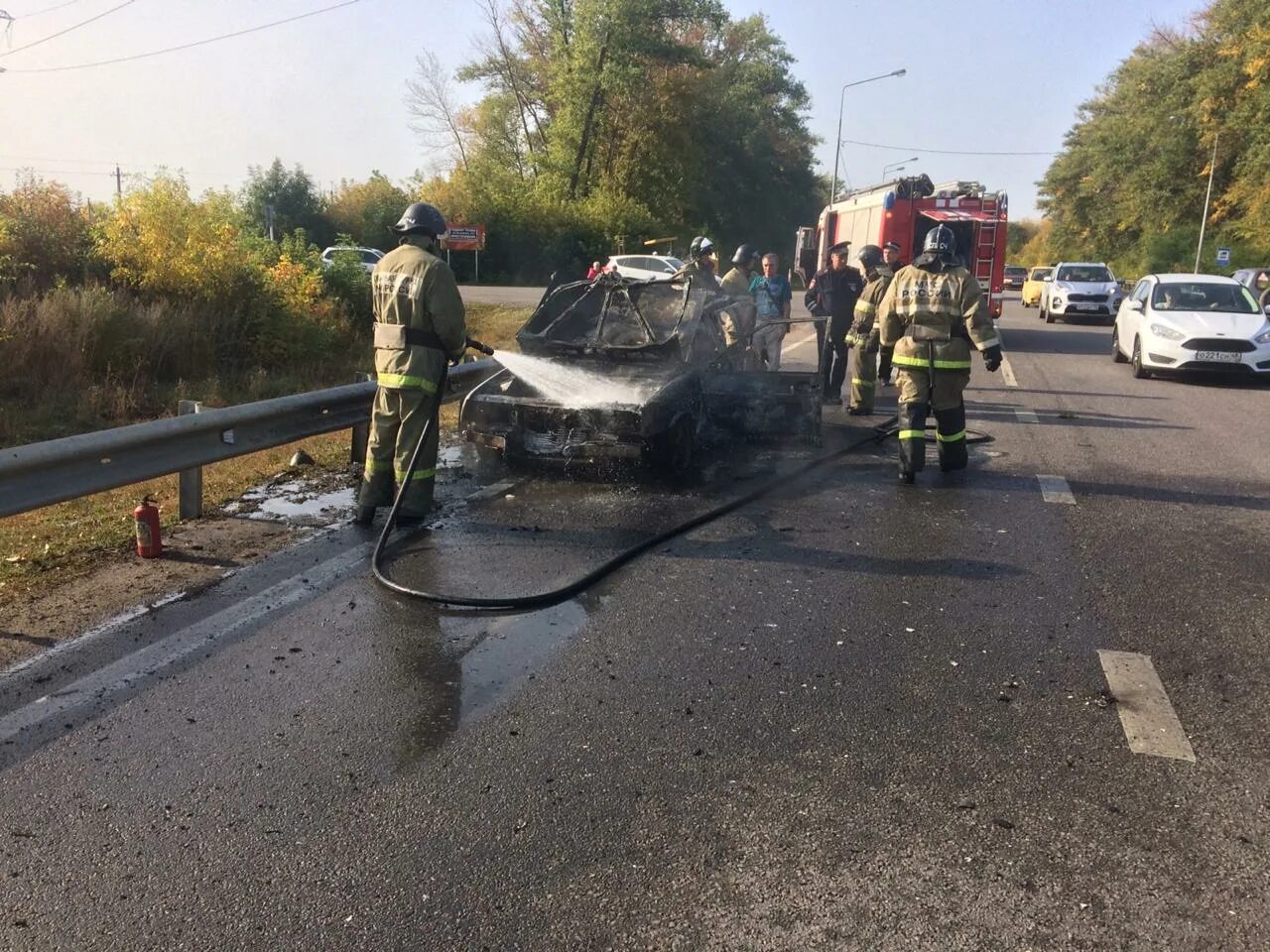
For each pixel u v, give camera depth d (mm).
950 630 4691
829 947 2557
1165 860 2930
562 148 52094
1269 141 41156
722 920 2654
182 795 3248
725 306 8875
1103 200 61656
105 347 11609
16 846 2979
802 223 73062
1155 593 5223
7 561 5488
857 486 7609
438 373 6195
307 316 14430
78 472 5273
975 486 7641
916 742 3617
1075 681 4137
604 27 49344
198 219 14023
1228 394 13141
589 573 5367
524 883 2807
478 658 4324
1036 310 34500
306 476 7645
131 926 2631
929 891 2781
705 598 5094
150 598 4992
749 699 3949
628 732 3678
